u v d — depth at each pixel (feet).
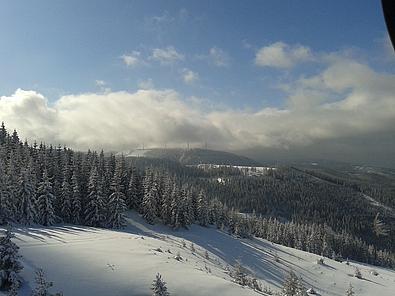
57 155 333.83
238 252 316.60
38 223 252.42
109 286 146.20
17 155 294.46
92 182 291.99
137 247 207.51
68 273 151.23
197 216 382.42
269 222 518.37
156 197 342.85
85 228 262.88
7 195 233.35
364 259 563.48
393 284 346.54
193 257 239.30
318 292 283.38
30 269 146.00
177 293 148.25
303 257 368.48
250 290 167.02
